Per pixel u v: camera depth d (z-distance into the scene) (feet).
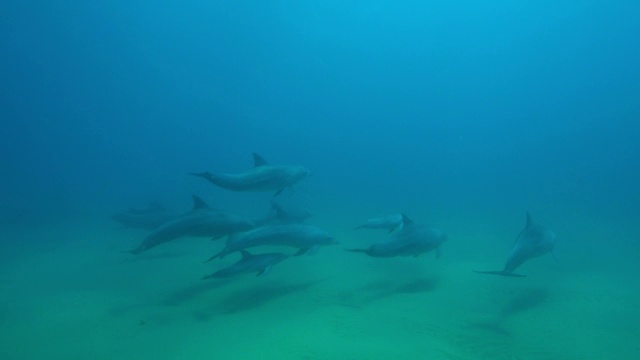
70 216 80.43
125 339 26.32
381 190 109.60
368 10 413.39
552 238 33.14
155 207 61.36
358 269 41.55
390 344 25.09
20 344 25.99
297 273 40.32
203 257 47.14
